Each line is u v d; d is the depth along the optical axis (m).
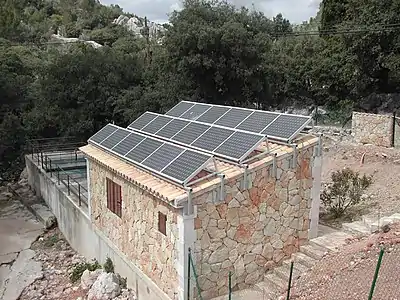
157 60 28.69
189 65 24.97
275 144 11.24
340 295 8.59
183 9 26.20
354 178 14.46
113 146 13.40
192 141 12.02
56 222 19.59
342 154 21.31
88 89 28.25
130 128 15.21
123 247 12.48
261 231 10.66
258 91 27.06
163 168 10.31
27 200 22.94
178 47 24.95
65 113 28.19
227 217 9.92
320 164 11.48
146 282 11.13
